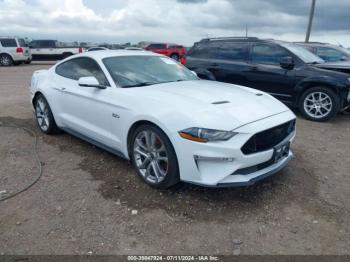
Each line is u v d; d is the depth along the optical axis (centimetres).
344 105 646
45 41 2184
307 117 670
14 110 695
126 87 381
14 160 416
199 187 348
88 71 430
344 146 498
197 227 281
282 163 342
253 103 346
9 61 1964
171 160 310
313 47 982
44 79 512
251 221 291
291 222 291
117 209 305
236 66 748
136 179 366
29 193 332
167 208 308
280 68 687
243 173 305
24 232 270
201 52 823
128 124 347
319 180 375
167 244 259
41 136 515
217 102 327
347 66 677
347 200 331
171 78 436
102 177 371
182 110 305
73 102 437
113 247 254
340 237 271
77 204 313
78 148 463
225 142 286
